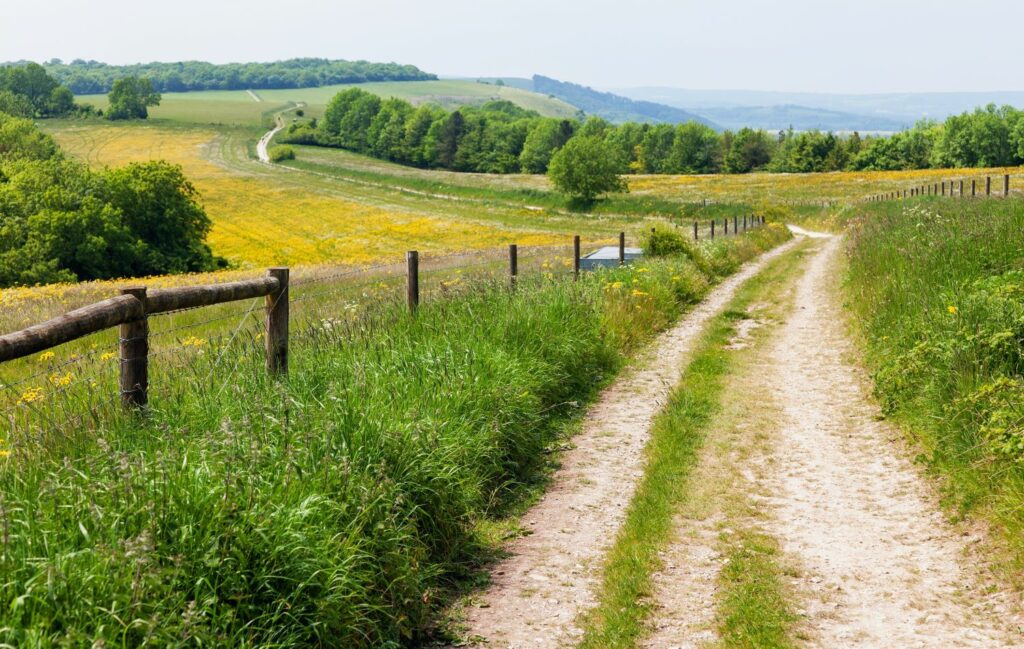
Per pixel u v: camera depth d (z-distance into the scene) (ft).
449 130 539.29
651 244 68.90
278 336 21.72
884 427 26.32
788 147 484.74
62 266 170.09
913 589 15.88
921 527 18.80
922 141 435.53
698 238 103.14
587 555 17.95
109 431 15.38
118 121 640.99
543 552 18.15
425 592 15.49
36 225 164.66
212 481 13.66
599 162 285.02
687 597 15.76
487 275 43.11
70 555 10.76
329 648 12.50
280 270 21.68
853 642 13.97
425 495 17.48
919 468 22.27
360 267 104.37
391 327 28.84
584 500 21.38
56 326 13.51
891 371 27.81
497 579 16.80
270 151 498.69
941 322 28.40
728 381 33.86
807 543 18.30
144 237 191.21
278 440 16.52
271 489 14.08
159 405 17.76
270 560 12.53
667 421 27.84
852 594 15.79
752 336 44.09
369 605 13.32
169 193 190.29
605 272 52.85
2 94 615.98
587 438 26.76
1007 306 26.61
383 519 15.40
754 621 14.64
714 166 523.70
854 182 272.31
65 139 542.98
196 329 42.78
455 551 17.58
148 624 10.21
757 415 28.94
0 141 328.08
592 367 35.19
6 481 12.98
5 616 9.64
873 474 22.65
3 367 35.27
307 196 329.52
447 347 26.48
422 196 335.47
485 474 21.18
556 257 81.61
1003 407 20.75
